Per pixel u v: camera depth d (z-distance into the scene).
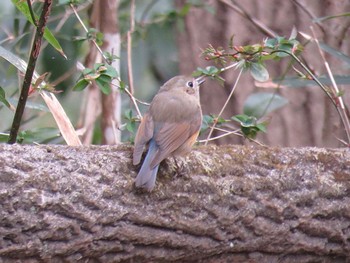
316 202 8.30
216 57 9.66
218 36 13.61
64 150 7.85
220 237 8.05
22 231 7.39
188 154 8.23
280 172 8.28
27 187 7.44
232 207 8.05
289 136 13.17
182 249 8.00
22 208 7.38
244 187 8.10
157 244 7.90
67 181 7.58
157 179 7.92
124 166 7.89
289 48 9.59
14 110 9.89
